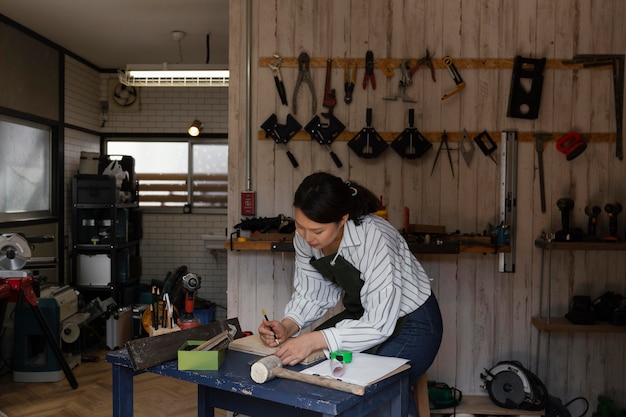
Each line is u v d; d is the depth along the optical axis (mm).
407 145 3832
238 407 2318
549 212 3857
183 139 7551
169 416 3885
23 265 4145
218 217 7566
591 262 3857
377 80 3889
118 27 5609
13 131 5508
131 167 6840
